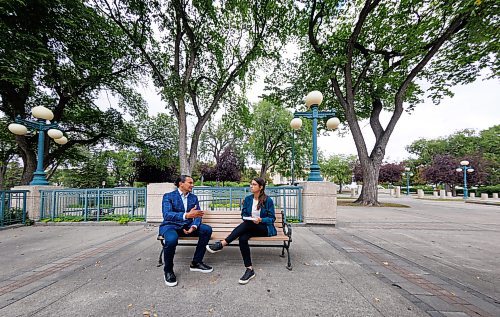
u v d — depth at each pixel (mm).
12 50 9266
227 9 11633
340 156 45969
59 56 11820
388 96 16109
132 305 2477
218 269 3568
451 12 11203
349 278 3229
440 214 10109
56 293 2766
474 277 3285
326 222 7145
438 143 43312
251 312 2340
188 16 11766
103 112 16938
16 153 17375
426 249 4727
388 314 2307
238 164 32312
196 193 8070
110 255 4297
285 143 29344
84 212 7730
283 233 4055
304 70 15953
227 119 16031
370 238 5668
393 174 34312
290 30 12492
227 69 13422
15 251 4586
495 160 35969
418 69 12961
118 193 7832
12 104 12867
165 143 20875
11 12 9688
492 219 8703
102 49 12688
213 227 4371
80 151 21969
